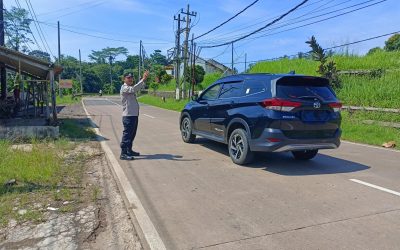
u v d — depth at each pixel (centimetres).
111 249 395
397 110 1382
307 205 520
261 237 417
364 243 400
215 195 568
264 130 686
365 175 693
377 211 496
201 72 4106
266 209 505
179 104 2950
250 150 731
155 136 1201
